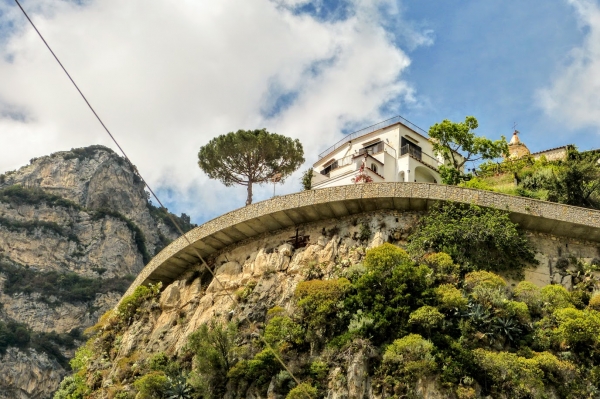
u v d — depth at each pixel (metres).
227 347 38.50
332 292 37.44
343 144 67.06
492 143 57.34
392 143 63.66
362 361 33.66
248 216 45.62
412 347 32.59
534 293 36.12
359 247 41.41
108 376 44.88
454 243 39.09
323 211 43.69
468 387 31.42
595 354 33.28
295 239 44.41
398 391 32.12
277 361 36.50
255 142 67.00
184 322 44.72
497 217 39.22
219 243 47.94
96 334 52.44
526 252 38.81
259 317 40.78
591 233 38.75
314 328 37.16
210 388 37.56
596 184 48.12
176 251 49.19
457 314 34.78
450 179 56.38
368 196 42.00
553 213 38.94
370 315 35.22
